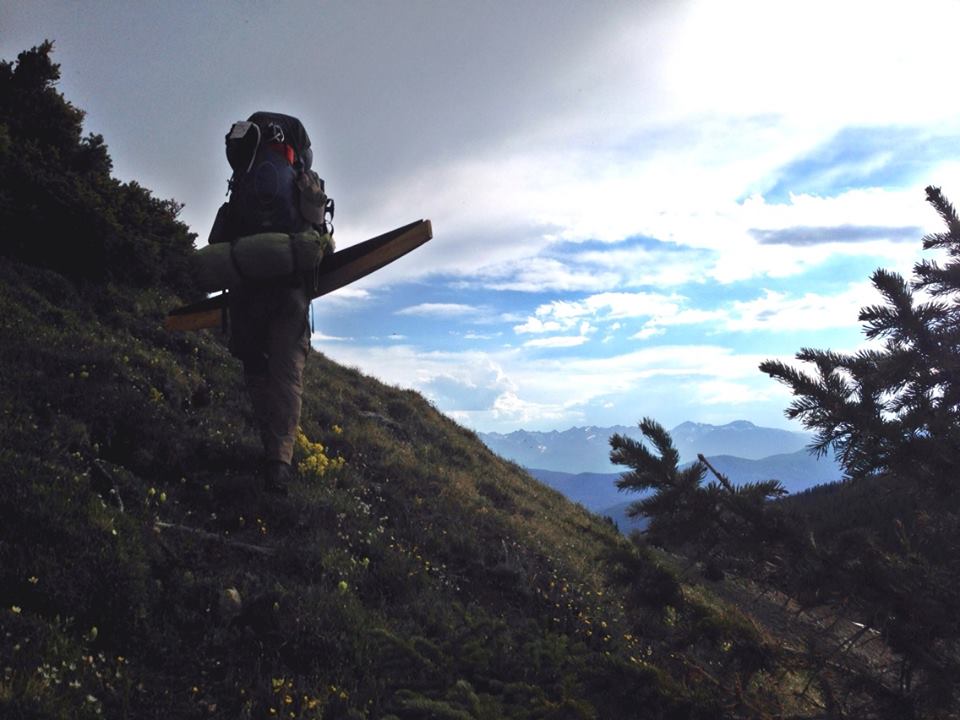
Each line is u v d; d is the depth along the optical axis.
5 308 9.64
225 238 8.25
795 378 3.60
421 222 8.30
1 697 4.16
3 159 11.17
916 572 3.25
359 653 5.92
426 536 9.13
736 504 3.56
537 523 12.55
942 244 3.62
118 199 12.74
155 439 8.42
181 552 6.64
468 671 5.36
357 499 9.17
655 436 3.93
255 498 8.09
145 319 12.05
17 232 11.09
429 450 15.07
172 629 5.65
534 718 4.03
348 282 8.54
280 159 8.15
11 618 4.92
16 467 6.44
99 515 6.25
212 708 5.01
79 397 8.36
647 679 3.64
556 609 8.49
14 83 12.88
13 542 5.62
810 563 3.42
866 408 3.46
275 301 8.14
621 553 4.01
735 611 3.83
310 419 11.95
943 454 3.20
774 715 3.53
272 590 6.42
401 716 5.18
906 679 3.29
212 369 11.61
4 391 7.79
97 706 4.54
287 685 5.37
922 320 3.42
